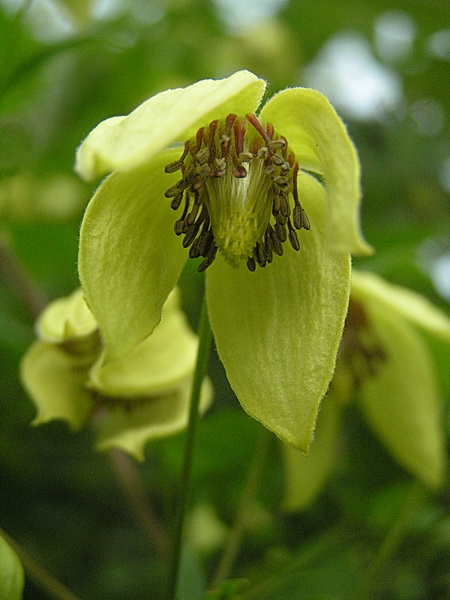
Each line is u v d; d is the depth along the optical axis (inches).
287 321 5.0
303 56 12.3
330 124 4.5
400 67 11.6
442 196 10.7
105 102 10.1
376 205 10.4
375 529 8.2
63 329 5.8
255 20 12.0
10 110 9.3
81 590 8.5
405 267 8.8
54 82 10.0
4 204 8.3
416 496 7.6
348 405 8.5
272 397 4.9
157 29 10.6
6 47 8.0
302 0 11.9
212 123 4.9
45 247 8.6
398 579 8.1
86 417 6.0
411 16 11.3
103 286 4.8
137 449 5.9
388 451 8.5
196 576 6.3
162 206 5.0
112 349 4.8
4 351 8.1
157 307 4.9
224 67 11.6
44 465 8.9
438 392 8.0
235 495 8.7
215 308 5.1
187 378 6.2
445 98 11.4
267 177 5.0
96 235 4.8
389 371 7.7
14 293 8.9
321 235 5.0
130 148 4.1
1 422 8.6
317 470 7.8
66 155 9.6
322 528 8.6
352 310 7.5
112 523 9.1
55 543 8.7
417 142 10.9
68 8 9.5
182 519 5.5
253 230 4.9
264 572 7.4
